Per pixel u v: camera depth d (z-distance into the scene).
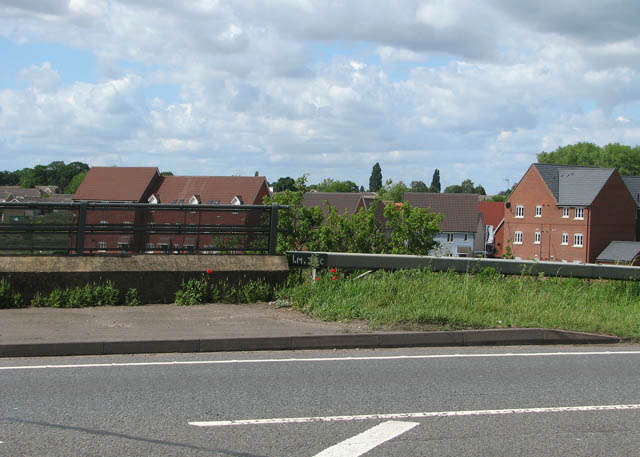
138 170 81.00
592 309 11.24
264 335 8.89
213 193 78.88
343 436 5.36
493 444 5.24
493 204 97.25
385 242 19.64
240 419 5.76
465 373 7.61
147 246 12.08
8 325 9.38
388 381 7.17
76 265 11.34
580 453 5.07
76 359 8.07
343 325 9.70
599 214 76.50
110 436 5.29
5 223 11.38
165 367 7.69
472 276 13.00
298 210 19.06
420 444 5.21
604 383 7.26
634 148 112.69
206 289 11.70
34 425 5.54
